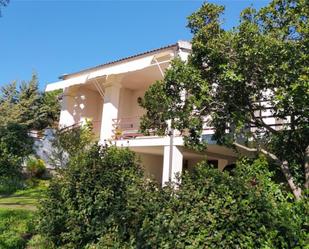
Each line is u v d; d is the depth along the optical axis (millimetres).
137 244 7059
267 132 11453
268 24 10438
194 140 11477
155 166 23781
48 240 9781
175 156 18094
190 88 11016
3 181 21766
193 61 11227
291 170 9805
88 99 28125
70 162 10086
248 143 11961
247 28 9914
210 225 6082
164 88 11453
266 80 10273
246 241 5680
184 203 6660
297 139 10219
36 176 23625
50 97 39281
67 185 9414
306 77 8641
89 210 8508
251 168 6789
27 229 11609
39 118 36906
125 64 20625
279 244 5473
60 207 9609
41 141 25547
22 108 36250
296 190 9234
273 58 9516
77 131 22031
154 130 12703
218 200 6141
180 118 11164
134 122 25344
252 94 10953
